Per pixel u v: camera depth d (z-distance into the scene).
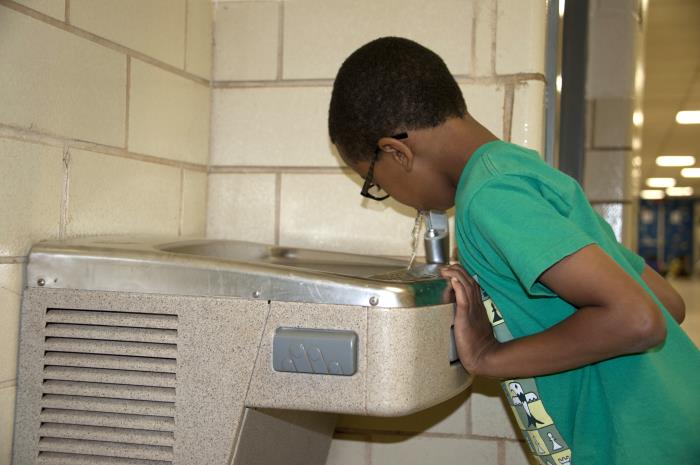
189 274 0.84
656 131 8.06
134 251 0.88
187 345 0.84
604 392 0.85
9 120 0.90
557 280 0.75
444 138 0.92
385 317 0.76
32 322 0.90
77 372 0.88
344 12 1.40
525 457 1.30
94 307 0.88
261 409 0.87
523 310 0.89
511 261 0.75
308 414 1.09
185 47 1.35
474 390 1.33
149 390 0.85
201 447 0.83
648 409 0.81
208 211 1.46
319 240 1.42
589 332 0.74
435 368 0.82
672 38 4.37
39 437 0.89
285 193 1.43
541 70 1.33
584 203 0.88
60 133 1.00
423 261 1.28
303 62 1.42
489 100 1.33
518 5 1.31
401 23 1.37
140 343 0.86
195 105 1.40
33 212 0.95
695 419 0.82
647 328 0.71
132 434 0.86
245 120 1.45
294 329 0.79
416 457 1.36
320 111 1.42
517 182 0.80
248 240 1.45
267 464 0.97
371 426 1.37
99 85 1.09
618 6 2.39
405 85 0.90
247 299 0.81
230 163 1.46
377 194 1.38
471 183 0.82
